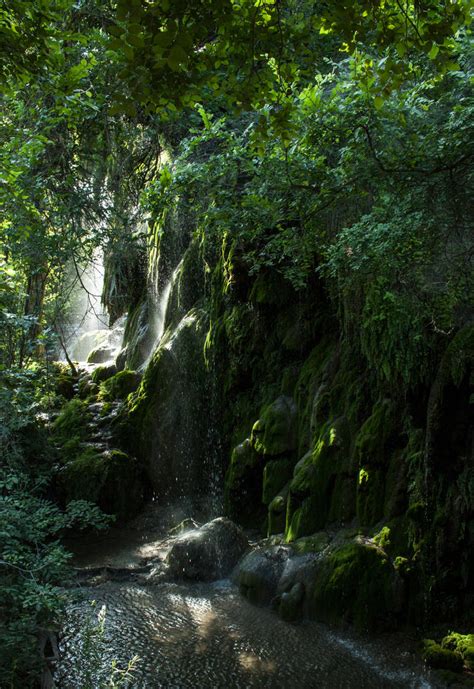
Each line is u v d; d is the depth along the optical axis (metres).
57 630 6.68
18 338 10.69
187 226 14.05
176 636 6.71
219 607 7.47
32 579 5.82
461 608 6.41
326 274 7.01
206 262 12.48
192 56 3.00
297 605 7.03
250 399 10.95
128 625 6.99
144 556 9.53
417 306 6.06
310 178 4.86
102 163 10.87
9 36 3.61
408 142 4.41
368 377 8.46
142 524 11.25
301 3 4.29
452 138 4.07
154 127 10.95
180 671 5.96
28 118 8.07
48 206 9.92
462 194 4.25
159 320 15.20
